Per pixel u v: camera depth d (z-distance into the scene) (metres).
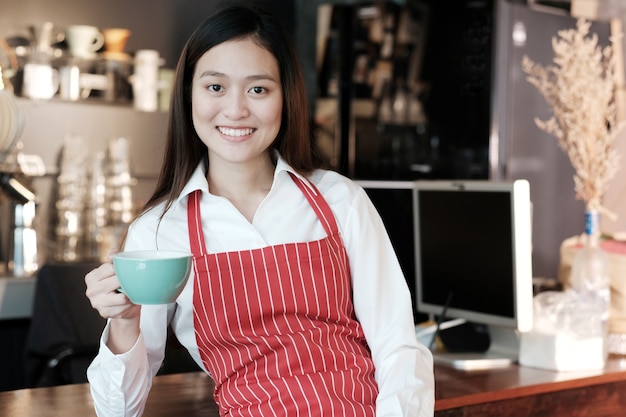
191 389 2.23
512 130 4.32
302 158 1.92
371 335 1.84
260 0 5.23
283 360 1.75
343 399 1.75
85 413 1.96
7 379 4.02
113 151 4.58
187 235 1.82
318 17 5.16
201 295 1.77
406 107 4.96
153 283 1.40
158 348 1.86
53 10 4.68
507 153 4.32
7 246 4.30
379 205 4.29
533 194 4.37
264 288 1.77
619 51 4.58
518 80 4.33
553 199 4.44
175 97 1.85
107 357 1.69
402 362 1.77
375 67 5.10
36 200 4.21
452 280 2.73
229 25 1.75
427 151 4.83
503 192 2.54
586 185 2.91
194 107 1.78
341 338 1.81
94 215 4.47
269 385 1.75
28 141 4.48
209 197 1.83
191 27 5.06
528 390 2.35
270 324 1.78
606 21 4.57
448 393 2.26
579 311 2.55
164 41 4.99
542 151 4.41
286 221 1.83
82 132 4.61
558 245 4.46
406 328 1.83
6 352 4.01
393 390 1.73
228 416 1.78
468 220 2.66
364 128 5.11
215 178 1.88
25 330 4.05
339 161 5.07
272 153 1.92
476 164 4.46
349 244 1.86
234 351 1.79
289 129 1.88
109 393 1.72
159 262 1.39
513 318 2.53
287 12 5.37
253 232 1.80
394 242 4.30
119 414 1.75
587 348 2.53
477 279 2.64
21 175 4.16
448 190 2.73
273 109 1.77
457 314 2.72
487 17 4.38
